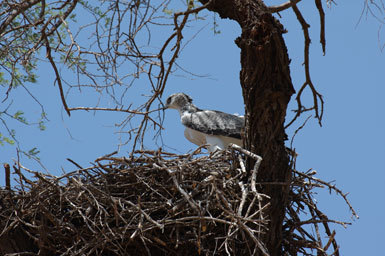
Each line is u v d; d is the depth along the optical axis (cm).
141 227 1071
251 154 1158
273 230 1170
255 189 1071
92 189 1166
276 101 1175
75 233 1156
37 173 1153
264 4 1215
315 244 1206
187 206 1140
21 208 1173
